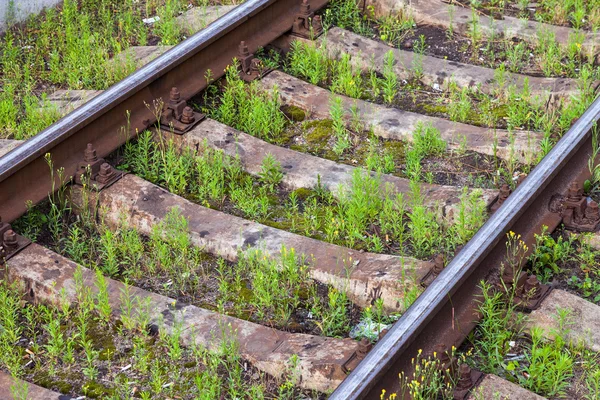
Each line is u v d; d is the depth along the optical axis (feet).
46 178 23.18
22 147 22.81
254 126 26.71
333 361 18.54
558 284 20.98
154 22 32.89
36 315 20.30
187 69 27.32
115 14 33.60
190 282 21.42
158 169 25.02
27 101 27.53
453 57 30.99
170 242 22.25
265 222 23.31
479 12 32.78
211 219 22.95
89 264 21.95
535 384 18.34
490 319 19.27
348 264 21.42
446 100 28.48
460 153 25.70
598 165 23.98
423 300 18.57
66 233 22.97
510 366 18.60
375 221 23.26
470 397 17.67
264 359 18.90
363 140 26.55
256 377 18.81
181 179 24.27
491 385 17.88
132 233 22.33
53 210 22.91
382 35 31.68
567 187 23.22
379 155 25.93
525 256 20.92
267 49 30.81
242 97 27.45
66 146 23.73
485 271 20.18
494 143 25.26
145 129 25.76
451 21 32.12
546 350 18.35
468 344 19.29
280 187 24.76
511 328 19.53
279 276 21.31
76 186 23.63
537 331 18.84
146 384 18.57
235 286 21.20
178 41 31.68
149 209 23.15
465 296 19.56
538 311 19.66
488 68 29.55
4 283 20.83
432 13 32.58
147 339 19.56
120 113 25.29
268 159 24.71
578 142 23.58
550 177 22.35
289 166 25.04
